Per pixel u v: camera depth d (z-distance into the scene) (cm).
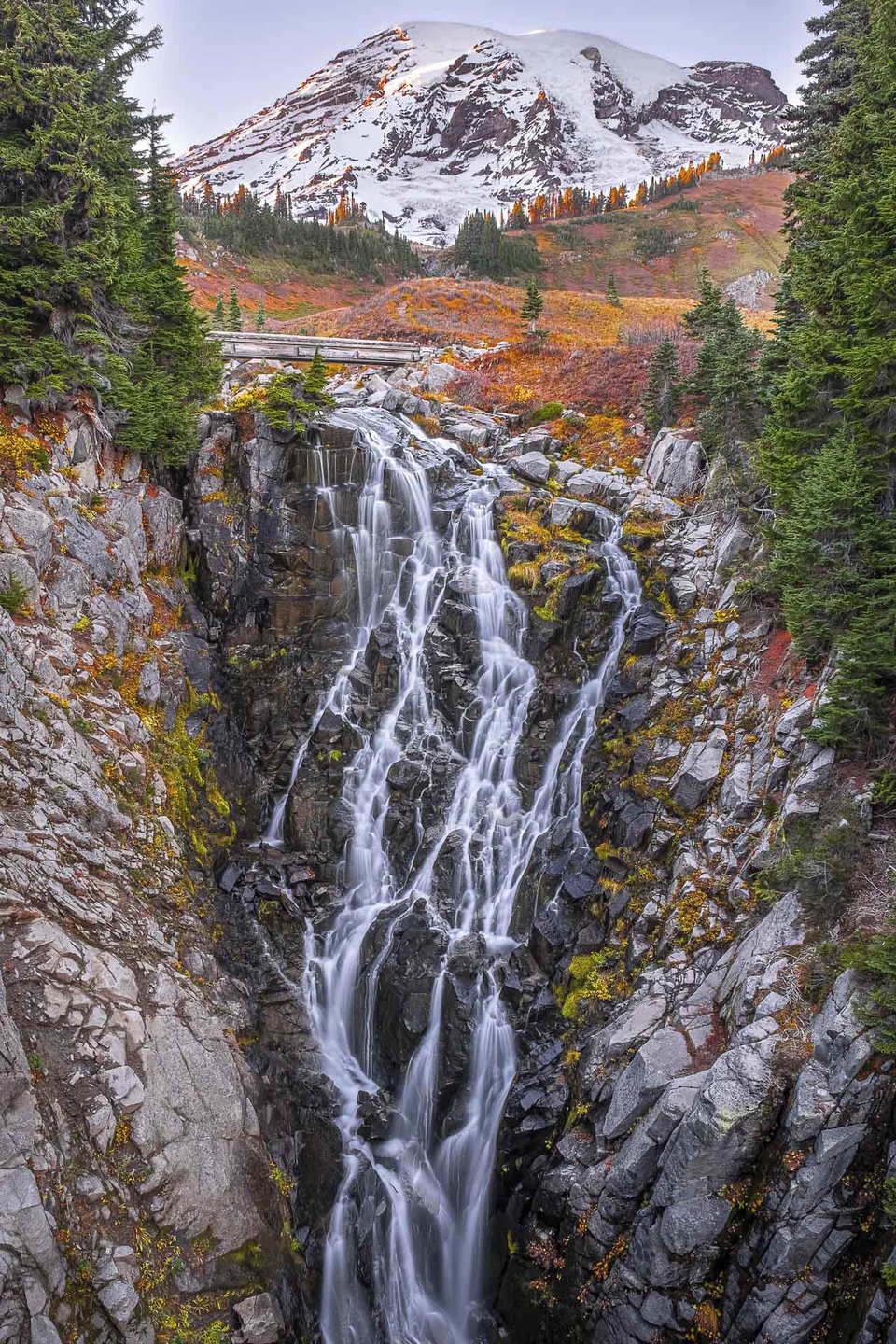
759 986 1418
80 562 1962
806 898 1449
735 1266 1291
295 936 2081
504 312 5669
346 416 3184
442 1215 1812
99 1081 1254
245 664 2452
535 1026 1881
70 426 2084
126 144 2183
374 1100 1920
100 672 1883
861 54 1873
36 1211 1074
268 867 2177
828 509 1584
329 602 2569
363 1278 1675
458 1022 1917
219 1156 1375
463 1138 1848
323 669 2506
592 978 1842
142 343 2389
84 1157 1192
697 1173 1305
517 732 2375
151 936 1559
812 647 1795
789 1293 1223
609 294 6412
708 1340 1290
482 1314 1700
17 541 1780
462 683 2477
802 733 1622
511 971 1997
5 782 1455
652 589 2417
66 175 1953
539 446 3219
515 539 2678
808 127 2702
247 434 2558
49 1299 1058
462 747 2419
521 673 2475
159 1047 1371
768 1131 1280
